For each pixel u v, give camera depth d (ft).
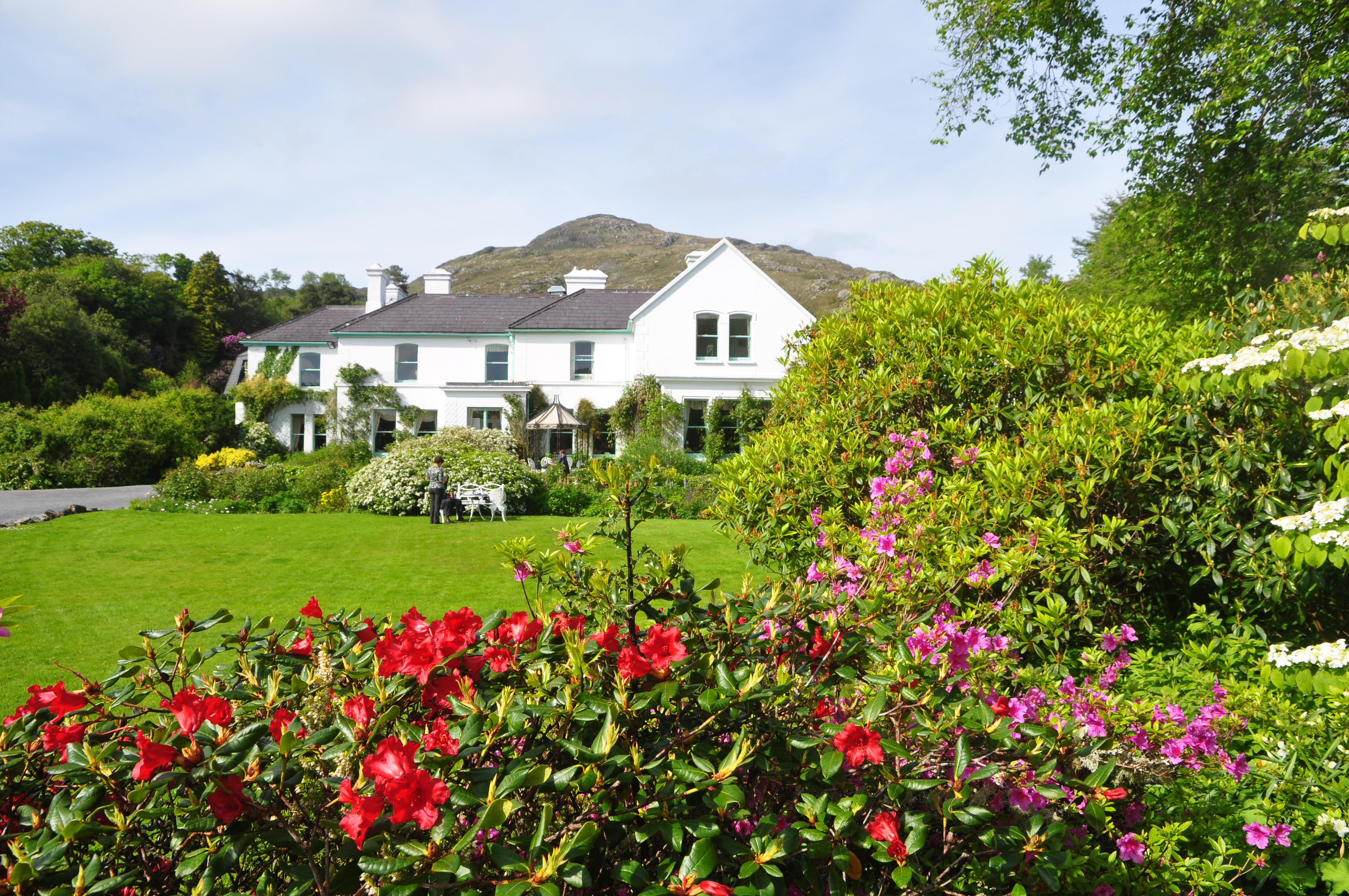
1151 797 7.82
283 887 5.28
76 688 13.19
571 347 85.46
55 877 4.43
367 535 37.81
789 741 5.57
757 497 16.01
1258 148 34.73
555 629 6.72
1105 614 12.82
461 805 4.36
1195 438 12.75
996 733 5.68
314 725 5.79
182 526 40.52
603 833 5.06
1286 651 9.00
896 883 5.05
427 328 90.63
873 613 6.90
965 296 17.13
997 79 41.91
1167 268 39.73
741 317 79.10
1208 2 34.96
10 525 39.60
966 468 14.06
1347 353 10.02
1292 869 7.21
